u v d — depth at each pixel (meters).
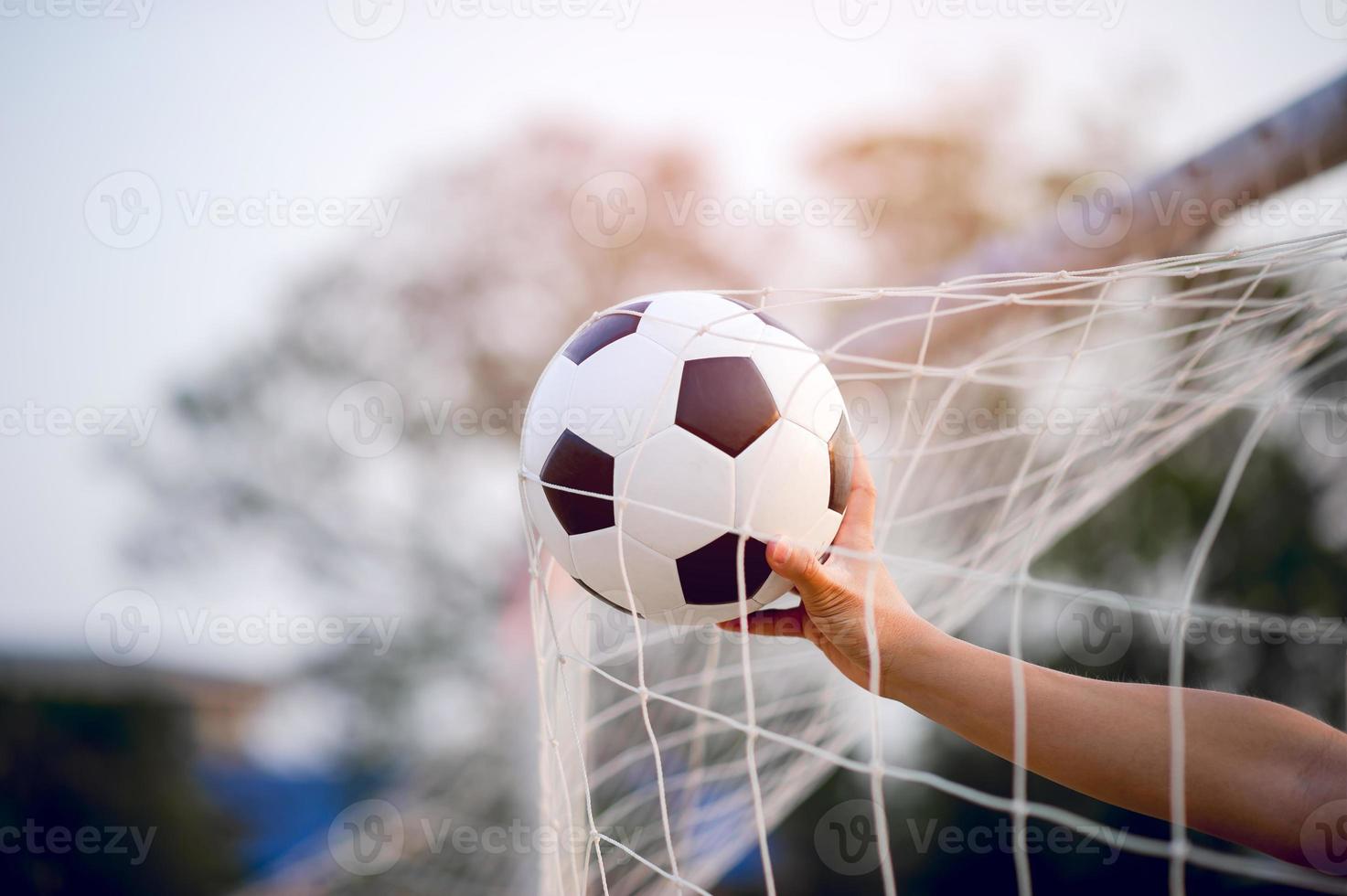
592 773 3.14
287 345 8.93
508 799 5.03
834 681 3.14
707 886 3.09
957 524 3.49
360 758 8.41
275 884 7.48
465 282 8.73
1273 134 2.23
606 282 8.53
